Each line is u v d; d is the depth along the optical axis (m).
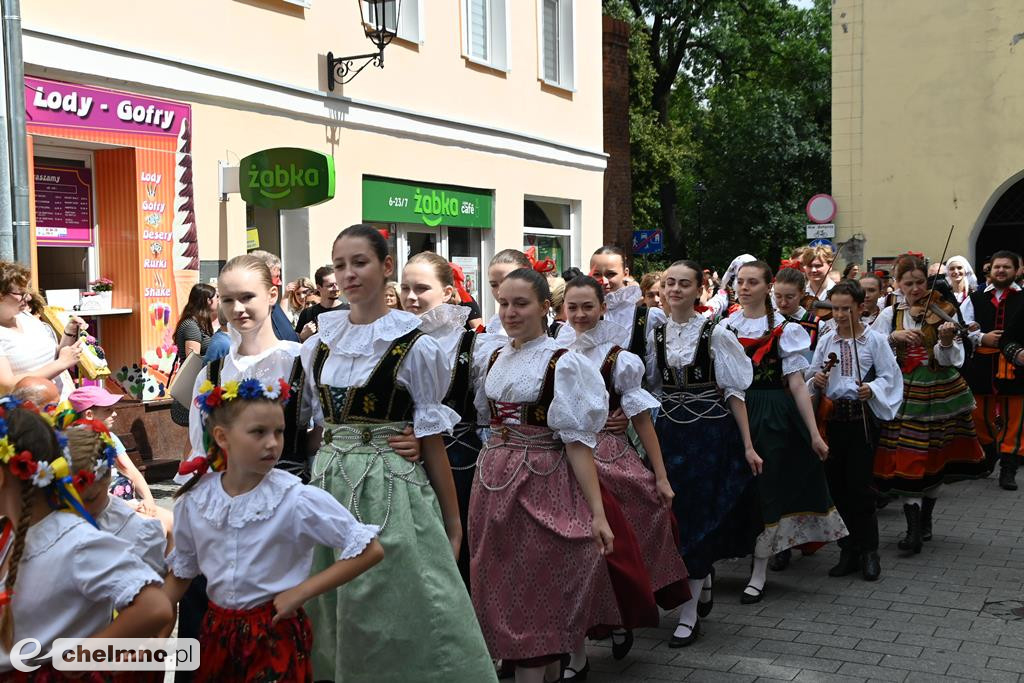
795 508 6.07
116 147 8.70
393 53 12.00
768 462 5.97
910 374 7.12
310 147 10.77
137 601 2.68
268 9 10.20
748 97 41.88
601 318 5.07
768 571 6.73
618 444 5.08
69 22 8.16
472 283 14.12
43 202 8.39
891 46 19.80
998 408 9.39
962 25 19.22
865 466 6.43
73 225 8.70
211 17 9.52
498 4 14.29
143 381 8.86
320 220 10.88
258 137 10.09
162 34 9.02
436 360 3.80
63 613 2.68
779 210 40.06
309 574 3.07
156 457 8.91
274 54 10.28
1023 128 18.91
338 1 11.11
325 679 3.80
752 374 5.60
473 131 13.54
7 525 2.71
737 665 4.97
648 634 5.50
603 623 4.38
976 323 9.12
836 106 20.28
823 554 7.18
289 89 10.38
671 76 35.75
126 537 3.35
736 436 5.58
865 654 5.09
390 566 3.64
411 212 12.46
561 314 6.05
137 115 8.73
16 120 7.31
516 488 4.34
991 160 19.20
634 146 30.56
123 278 8.84
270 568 2.99
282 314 5.48
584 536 4.30
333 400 3.78
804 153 39.75
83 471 2.83
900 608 5.84
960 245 19.58
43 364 5.46
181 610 3.91
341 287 3.78
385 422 3.77
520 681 4.32
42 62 7.91
